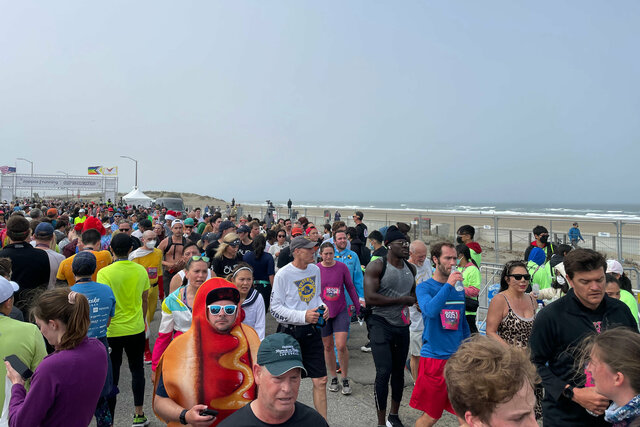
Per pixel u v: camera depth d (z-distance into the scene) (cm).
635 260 1360
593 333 264
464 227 684
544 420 279
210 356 265
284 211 4619
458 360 153
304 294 441
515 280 365
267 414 199
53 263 495
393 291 438
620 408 190
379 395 418
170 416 260
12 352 274
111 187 6162
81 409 240
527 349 261
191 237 977
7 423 245
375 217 3706
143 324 449
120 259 445
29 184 5788
